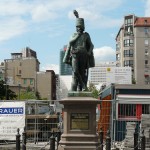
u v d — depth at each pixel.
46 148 20.55
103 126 24.36
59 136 18.67
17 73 112.75
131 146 20.88
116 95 25.19
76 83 16.94
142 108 24.92
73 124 16.36
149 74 114.31
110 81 71.19
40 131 23.59
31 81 112.25
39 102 23.89
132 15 117.50
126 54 117.38
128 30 117.88
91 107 16.36
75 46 16.92
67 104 16.36
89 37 17.23
